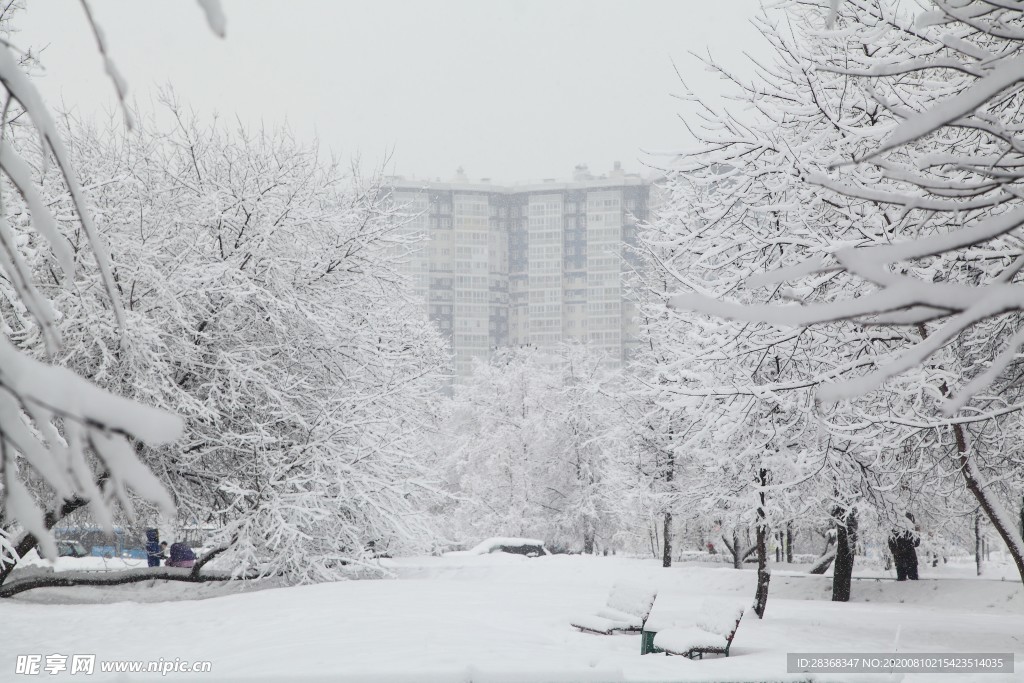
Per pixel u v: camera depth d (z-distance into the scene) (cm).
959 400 225
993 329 1135
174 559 2581
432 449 3684
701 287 1246
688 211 1396
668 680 755
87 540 2286
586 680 690
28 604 1847
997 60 369
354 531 2278
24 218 1577
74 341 1898
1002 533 1101
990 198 312
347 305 2491
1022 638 1388
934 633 1438
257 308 2241
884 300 203
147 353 1900
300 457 2191
